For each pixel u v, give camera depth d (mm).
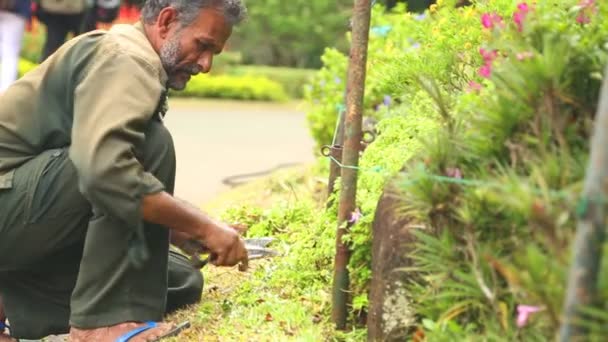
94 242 3930
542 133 3057
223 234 3943
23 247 4121
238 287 4590
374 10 7500
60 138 4121
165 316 4387
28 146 4137
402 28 6672
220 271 4965
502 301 3057
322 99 8102
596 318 2459
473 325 3143
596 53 3146
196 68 4137
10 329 4422
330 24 21078
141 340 3941
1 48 9883
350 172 3803
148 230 3998
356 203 4035
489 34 3822
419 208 3252
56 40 10664
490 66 3484
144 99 3852
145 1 4156
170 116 13523
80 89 3885
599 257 2404
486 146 3193
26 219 4055
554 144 3074
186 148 10508
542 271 2670
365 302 3807
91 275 3951
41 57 10688
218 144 10859
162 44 4098
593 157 2395
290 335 3871
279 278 4434
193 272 4531
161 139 3992
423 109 4449
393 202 3500
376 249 3570
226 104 16078
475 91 3711
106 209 3789
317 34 21125
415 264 3371
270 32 21234
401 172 3500
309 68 21250
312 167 7547
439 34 4699
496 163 3131
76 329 4012
